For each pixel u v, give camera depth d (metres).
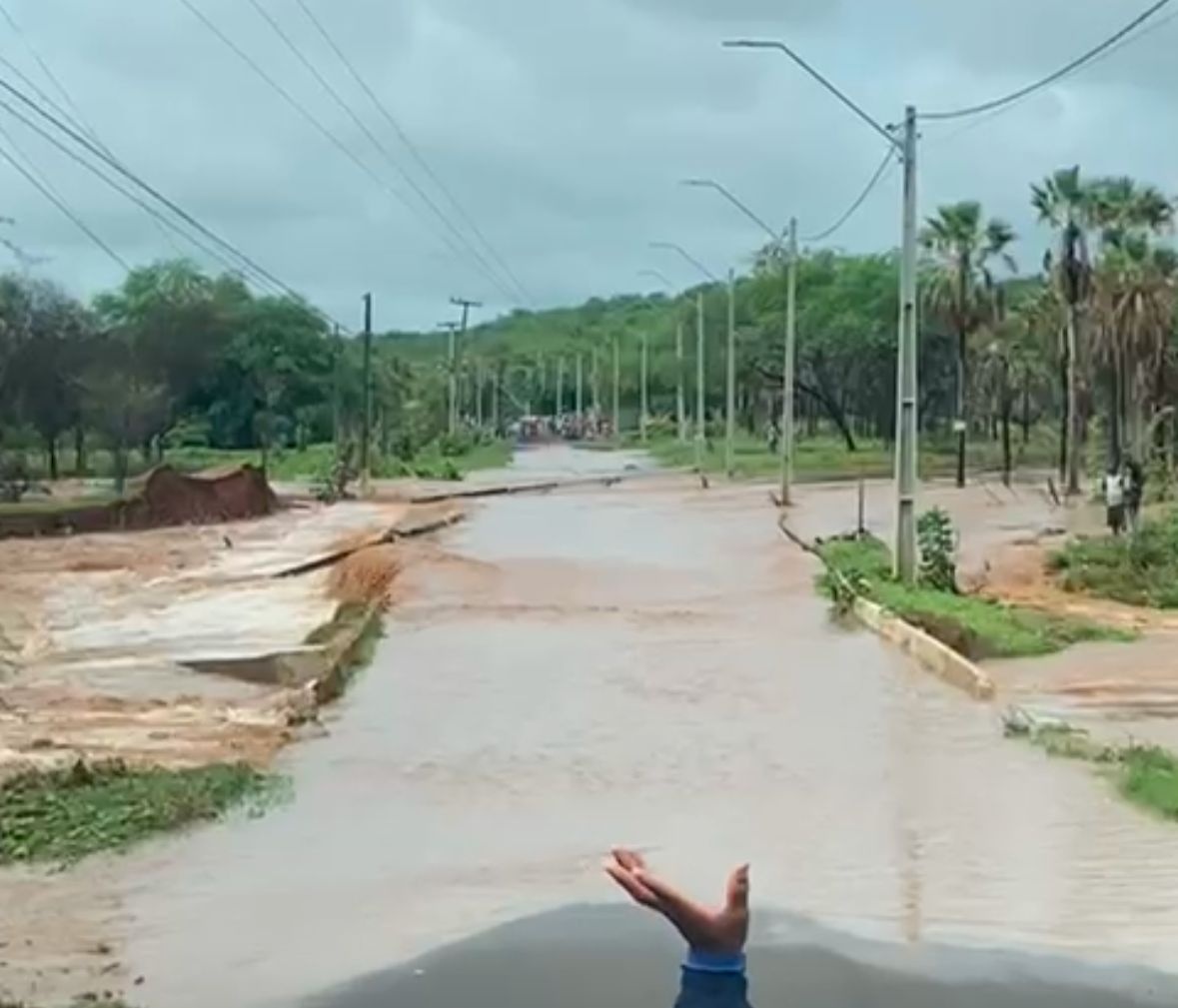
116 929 12.63
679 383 131.50
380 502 73.38
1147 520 44.88
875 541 44.97
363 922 12.74
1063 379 77.94
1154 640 28.06
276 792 17.19
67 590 38.94
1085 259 71.19
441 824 15.88
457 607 33.97
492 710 22.17
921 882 13.57
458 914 12.86
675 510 63.03
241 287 117.75
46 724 21.45
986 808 16.22
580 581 38.50
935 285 83.56
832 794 16.95
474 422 172.62
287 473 100.75
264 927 12.58
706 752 19.16
